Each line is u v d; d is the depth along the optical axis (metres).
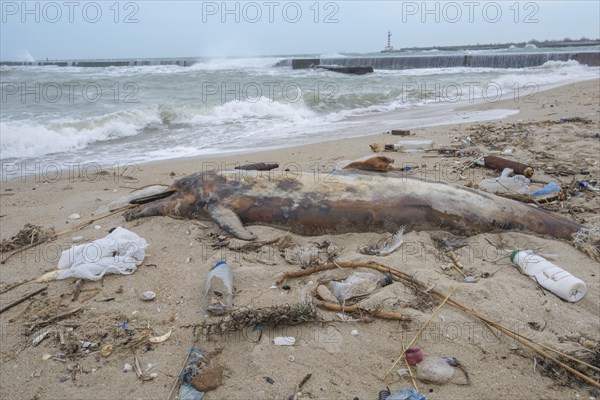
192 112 12.23
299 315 3.20
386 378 2.80
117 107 12.92
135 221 5.12
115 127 10.46
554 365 2.91
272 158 8.01
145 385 2.76
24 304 3.56
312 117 13.05
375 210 4.56
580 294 3.56
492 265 4.10
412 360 2.90
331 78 22.33
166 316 3.37
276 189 4.84
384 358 2.96
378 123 11.71
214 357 2.94
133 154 8.82
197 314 3.37
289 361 2.89
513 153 7.59
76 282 3.81
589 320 3.33
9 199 6.07
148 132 10.98
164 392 2.71
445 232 4.59
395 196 4.64
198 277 3.85
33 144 9.03
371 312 3.32
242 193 4.87
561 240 4.55
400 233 4.48
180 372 2.85
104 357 2.97
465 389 2.73
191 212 4.98
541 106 12.70
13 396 2.70
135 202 5.42
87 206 5.75
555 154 7.46
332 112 13.84
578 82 18.42
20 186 6.71
